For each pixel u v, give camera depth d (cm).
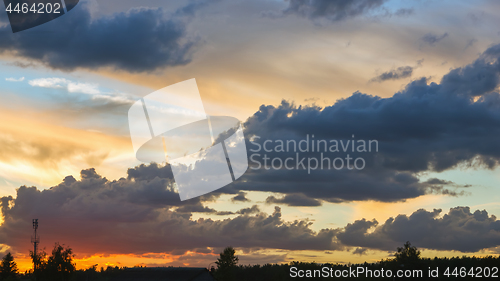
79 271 7131
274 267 8300
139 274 6694
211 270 6600
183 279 6262
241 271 8181
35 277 6175
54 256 6175
